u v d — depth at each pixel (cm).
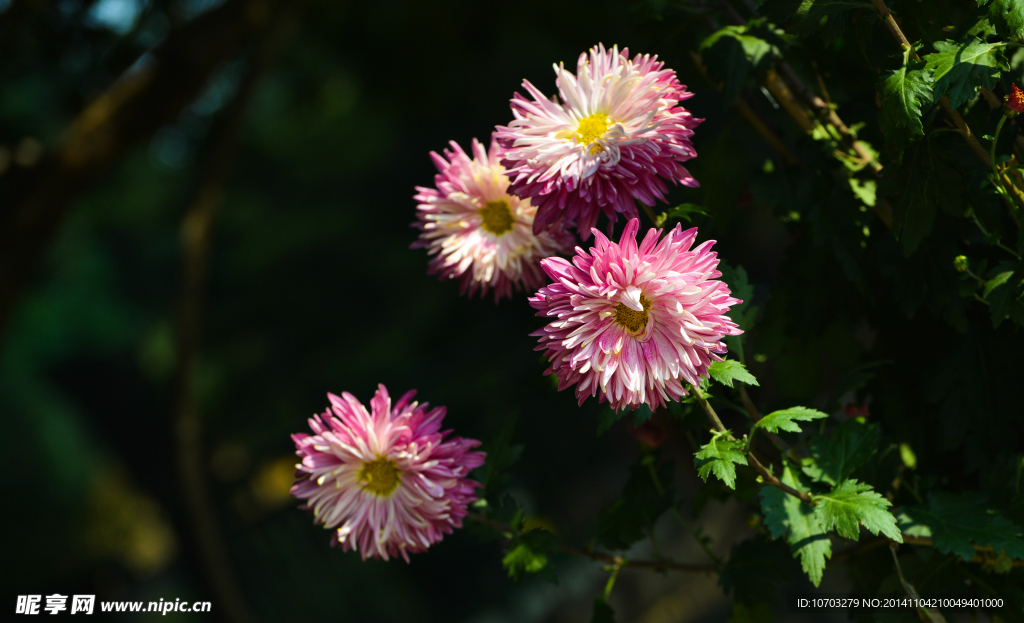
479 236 88
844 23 84
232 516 505
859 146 91
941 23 85
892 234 88
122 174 677
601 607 94
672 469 95
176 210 769
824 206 90
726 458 82
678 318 80
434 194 89
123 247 790
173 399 349
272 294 812
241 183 849
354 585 498
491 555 509
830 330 93
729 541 393
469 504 91
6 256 198
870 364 88
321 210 813
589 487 491
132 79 206
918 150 84
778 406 88
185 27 208
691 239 80
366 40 289
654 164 83
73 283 626
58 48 208
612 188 83
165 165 758
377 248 798
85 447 735
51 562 661
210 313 823
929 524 87
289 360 800
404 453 86
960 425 89
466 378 502
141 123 206
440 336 722
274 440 585
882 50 90
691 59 94
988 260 88
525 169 83
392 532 87
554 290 80
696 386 81
